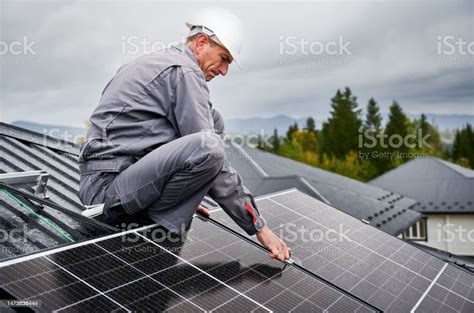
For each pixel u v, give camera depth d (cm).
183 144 324
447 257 974
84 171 357
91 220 334
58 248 283
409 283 385
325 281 346
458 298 386
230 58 388
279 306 298
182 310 263
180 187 334
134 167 334
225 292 295
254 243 380
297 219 462
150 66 352
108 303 249
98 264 282
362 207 1778
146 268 295
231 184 359
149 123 348
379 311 330
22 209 399
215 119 441
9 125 656
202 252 340
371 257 415
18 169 528
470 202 3616
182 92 345
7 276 243
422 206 3691
